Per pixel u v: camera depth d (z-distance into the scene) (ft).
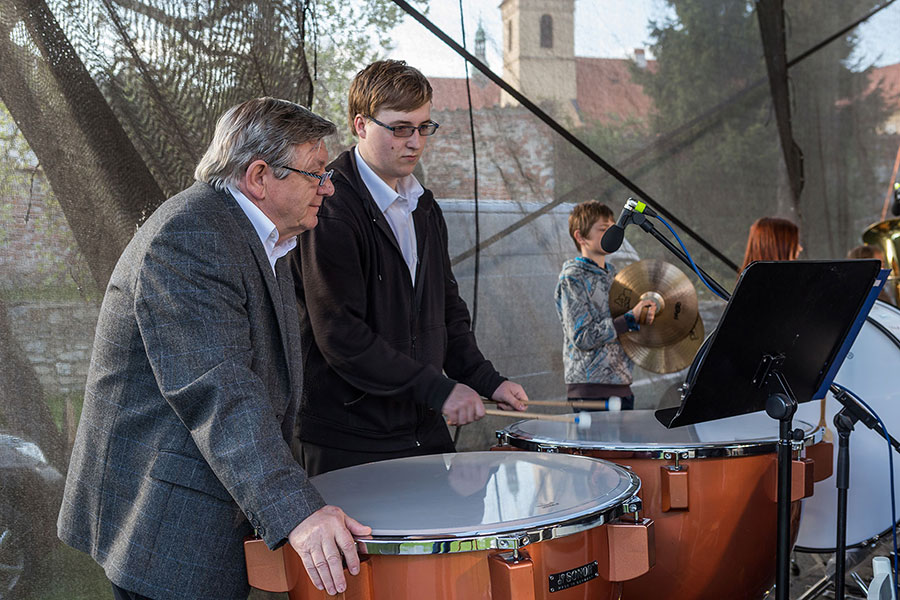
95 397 4.88
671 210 13.19
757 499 6.16
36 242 7.20
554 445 6.35
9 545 7.16
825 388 6.17
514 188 11.11
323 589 4.35
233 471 4.43
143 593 4.69
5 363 7.14
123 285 4.77
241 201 5.02
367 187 6.84
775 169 14.35
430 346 7.05
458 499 4.95
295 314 5.33
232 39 8.01
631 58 12.61
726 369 5.50
